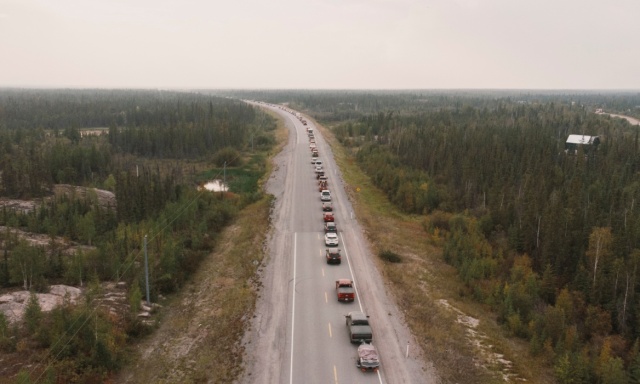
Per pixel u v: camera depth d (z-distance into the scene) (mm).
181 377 33469
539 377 35094
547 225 62531
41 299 44688
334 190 88562
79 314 36969
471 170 93625
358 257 56906
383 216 77625
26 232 67375
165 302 46500
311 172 103562
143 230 59719
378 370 33969
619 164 113812
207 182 101562
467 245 61094
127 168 120750
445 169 100312
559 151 125062
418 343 38000
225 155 122062
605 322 47812
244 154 133000
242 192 90000
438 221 73688
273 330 39625
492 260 57844
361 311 43156
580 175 97312
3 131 150750
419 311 43906
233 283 49562
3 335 36469
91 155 118062
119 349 36125
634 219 66500
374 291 47625
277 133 169125
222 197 81562
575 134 166750
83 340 34875
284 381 32594
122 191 79375
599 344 45000
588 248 59500
